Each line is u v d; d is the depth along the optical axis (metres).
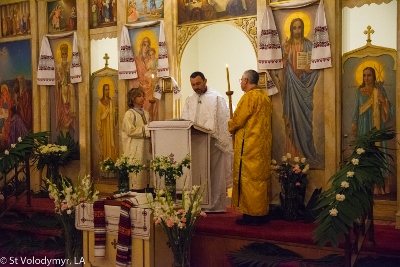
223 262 7.08
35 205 9.34
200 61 13.23
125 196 7.00
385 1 7.69
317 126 8.12
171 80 9.38
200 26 9.16
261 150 7.27
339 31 7.95
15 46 11.12
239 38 12.84
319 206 5.82
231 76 13.00
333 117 7.92
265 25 8.32
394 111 7.65
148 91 9.72
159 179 7.55
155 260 6.45
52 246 7.91
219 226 7.18
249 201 7.22
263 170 7.28
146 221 6.34
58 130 10.80
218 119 8.34
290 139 8.32
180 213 6.46
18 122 11.16
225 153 8.30
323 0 7.94
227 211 8.36
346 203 5.64
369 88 7.80
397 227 7.14
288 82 8.32
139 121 8.89
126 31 9.79
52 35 10.66
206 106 8.34
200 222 7.45
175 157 7.41
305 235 6.61
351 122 7.93
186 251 6.43
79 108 10.47
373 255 6.22
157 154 7.50
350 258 5.75
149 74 9.71
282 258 6.45
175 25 9.40
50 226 8.39
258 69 8.40
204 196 7.91
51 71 10.73
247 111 7.27
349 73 7.93
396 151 7.53
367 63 7.80
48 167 10.31
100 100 10.36
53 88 10.82
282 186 7.88
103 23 10.22
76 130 10.62
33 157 10.21
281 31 8.37
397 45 7.36
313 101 8.14
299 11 8.21
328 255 6.32
